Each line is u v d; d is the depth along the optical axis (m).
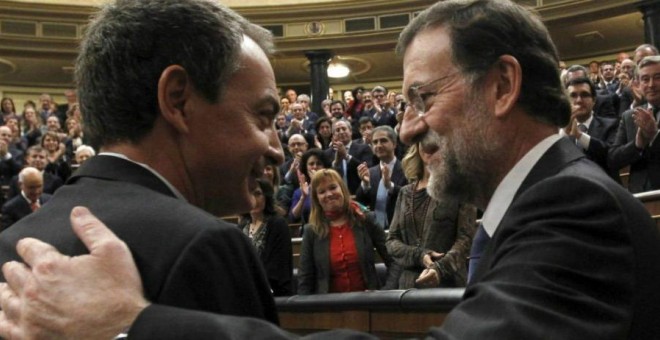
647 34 8.59
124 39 0.78
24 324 0.63
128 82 0.78
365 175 4.24
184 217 0.70
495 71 0.88
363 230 2.76
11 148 6.61
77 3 10.44
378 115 6.88
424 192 2.61
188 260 0.66
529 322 0.63
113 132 0.80
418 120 0.92
